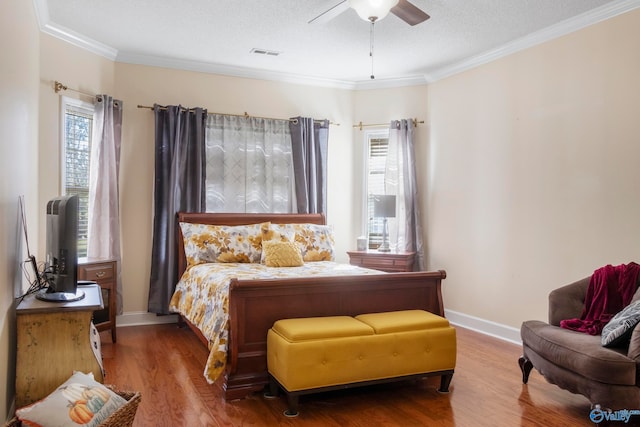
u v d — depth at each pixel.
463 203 5.08
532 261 4.31
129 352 4.02
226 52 4.82
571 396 3.17
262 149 5.46
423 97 5.64
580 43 3.91
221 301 3.29
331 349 2.89
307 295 3.29
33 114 3.51
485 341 4.48
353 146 5.93
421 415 2.87
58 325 2.46
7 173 2.32
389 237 5.78
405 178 5.54
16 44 2.61
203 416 2.82
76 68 4.41
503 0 3.58
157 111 4.91
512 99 4.52
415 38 4.39
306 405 3.01
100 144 4.50
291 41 4.50
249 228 4.99
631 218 3.53
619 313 2.88
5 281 2.28
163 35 4.37
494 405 3.03
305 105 5.73
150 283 4.91
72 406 2.10
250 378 3.11
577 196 3.92
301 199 5.53
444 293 5.33
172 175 4.90
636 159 3.50
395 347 3.06
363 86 5.90
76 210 2.64
